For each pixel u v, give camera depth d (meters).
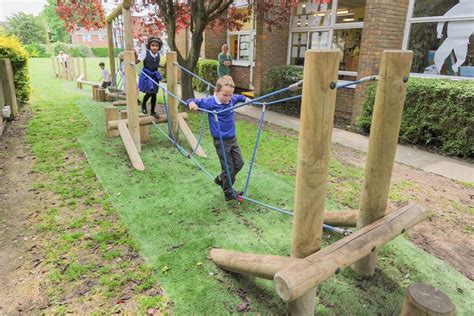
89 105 8.62
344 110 8.60
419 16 6.76
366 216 2.30
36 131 6.11
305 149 1.71
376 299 2.28
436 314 1.35
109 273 2.45
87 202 3.51
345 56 8.55
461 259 2.74
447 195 3.93
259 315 2.10
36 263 2.55
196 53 8.59
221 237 2.95
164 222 3.17
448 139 5.45
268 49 9.73
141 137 5.70
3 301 2.19
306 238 1.86
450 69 6.50
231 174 3.47
